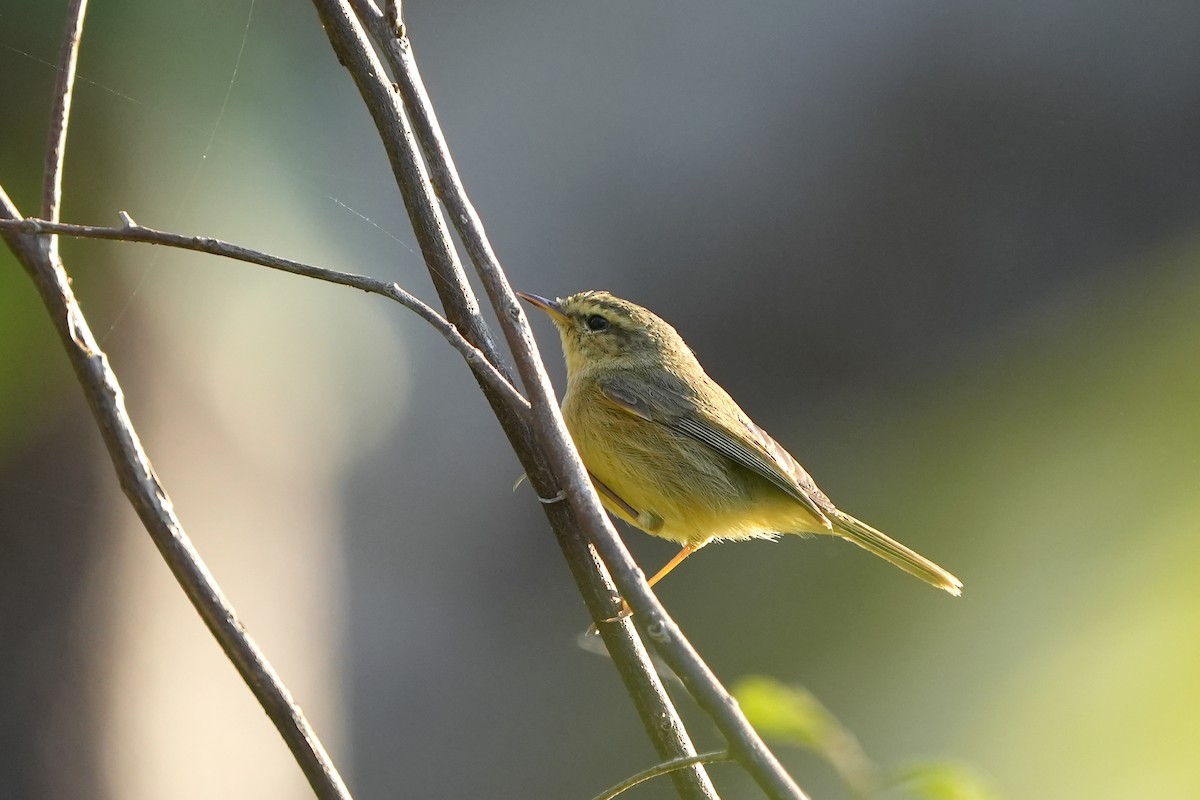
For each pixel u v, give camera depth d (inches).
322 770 138.2
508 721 522.0
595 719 538.3
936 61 603.2
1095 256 626.5
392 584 518.3
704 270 594.6
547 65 581.9
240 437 416.5
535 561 556.7
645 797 519.2
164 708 356.8
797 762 503.5
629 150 584.7
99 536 347.9
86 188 366.3
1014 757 524.1
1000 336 627.5
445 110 568.1
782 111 595.5
